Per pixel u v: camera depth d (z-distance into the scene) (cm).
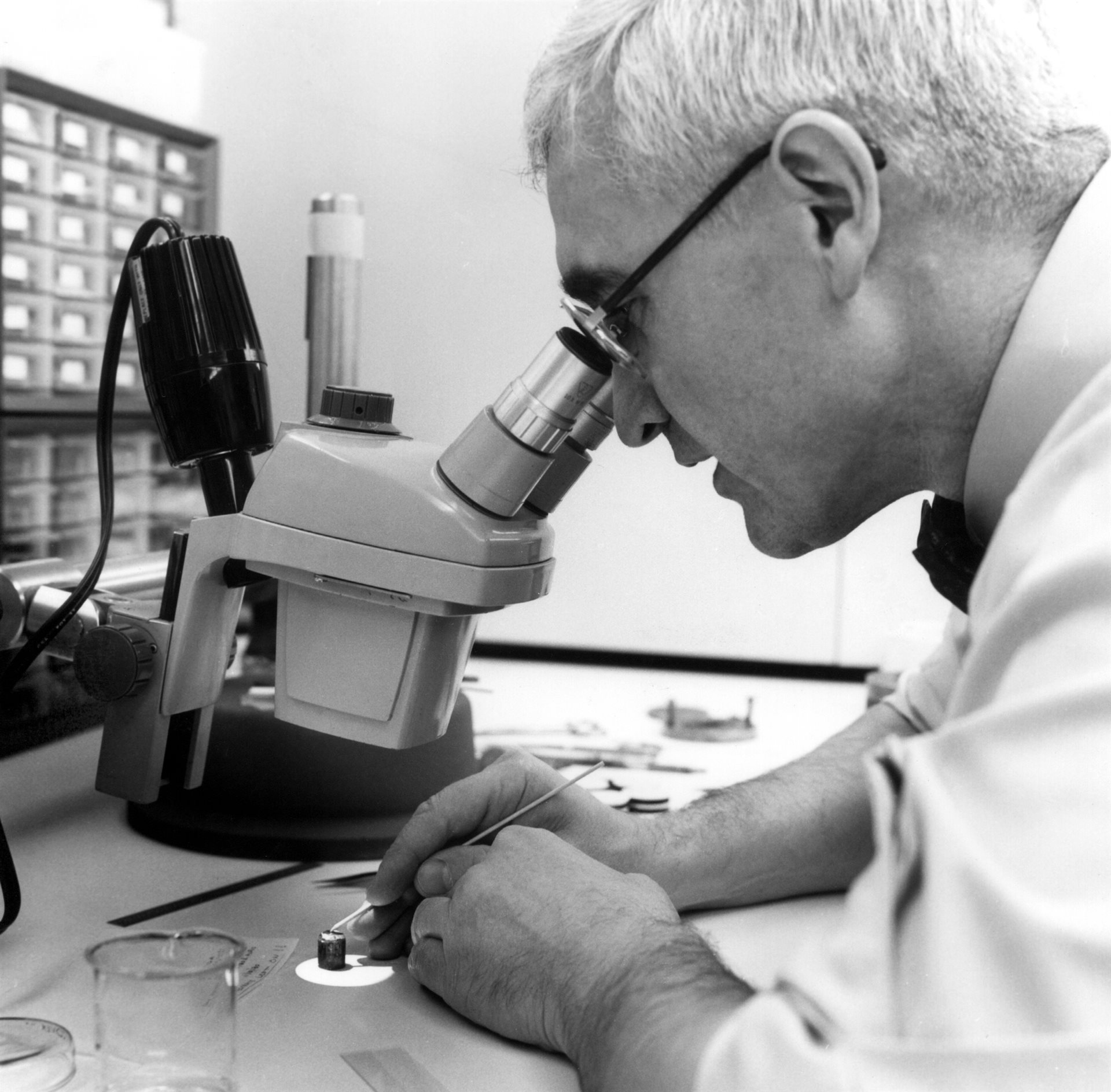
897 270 68
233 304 82
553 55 74
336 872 93
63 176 162
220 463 83
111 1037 58
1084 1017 40
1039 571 48
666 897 70
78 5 158
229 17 163
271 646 125
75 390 168
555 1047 64
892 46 66
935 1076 41
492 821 86
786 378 72
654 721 138
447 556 70
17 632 92
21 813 103
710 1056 49
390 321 161
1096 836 41
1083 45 111
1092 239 66
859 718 104
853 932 46
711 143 68
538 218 158
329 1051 66
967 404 71
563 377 70
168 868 92
